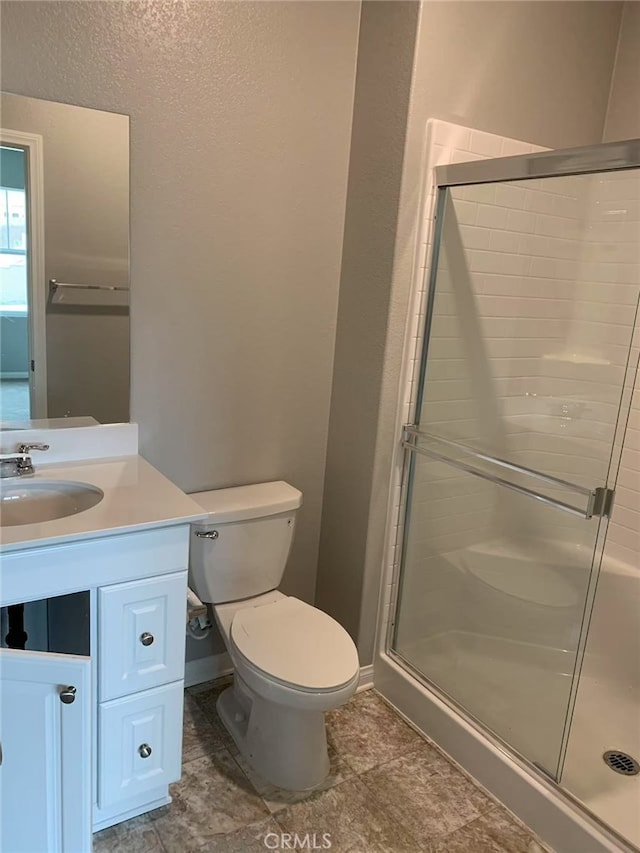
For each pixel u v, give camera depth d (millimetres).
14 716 1030
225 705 2090
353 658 1763
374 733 2098
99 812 1623
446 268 2053
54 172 1644
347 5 1978
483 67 1982
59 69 1597
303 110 1983
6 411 1712
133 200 1773
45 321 1714
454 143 1979
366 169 2039
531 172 1801
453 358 2137
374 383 2086
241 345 2064
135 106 1716
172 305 1906
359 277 2111
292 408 2227
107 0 1617
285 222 2043
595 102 2303
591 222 2029
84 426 1826
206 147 1849
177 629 1587
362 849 1650
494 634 2035
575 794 1727
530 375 2164
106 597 1453
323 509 2387
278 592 2141
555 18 2104
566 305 2088
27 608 1557
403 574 2266
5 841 1087
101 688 1511
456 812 1793
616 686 2176
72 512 1624
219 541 1942
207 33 1771
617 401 1972
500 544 2047
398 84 1895
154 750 1635
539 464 2129
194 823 1690
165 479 1733
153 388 1933
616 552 2334
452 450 2152
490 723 1940
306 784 1828
